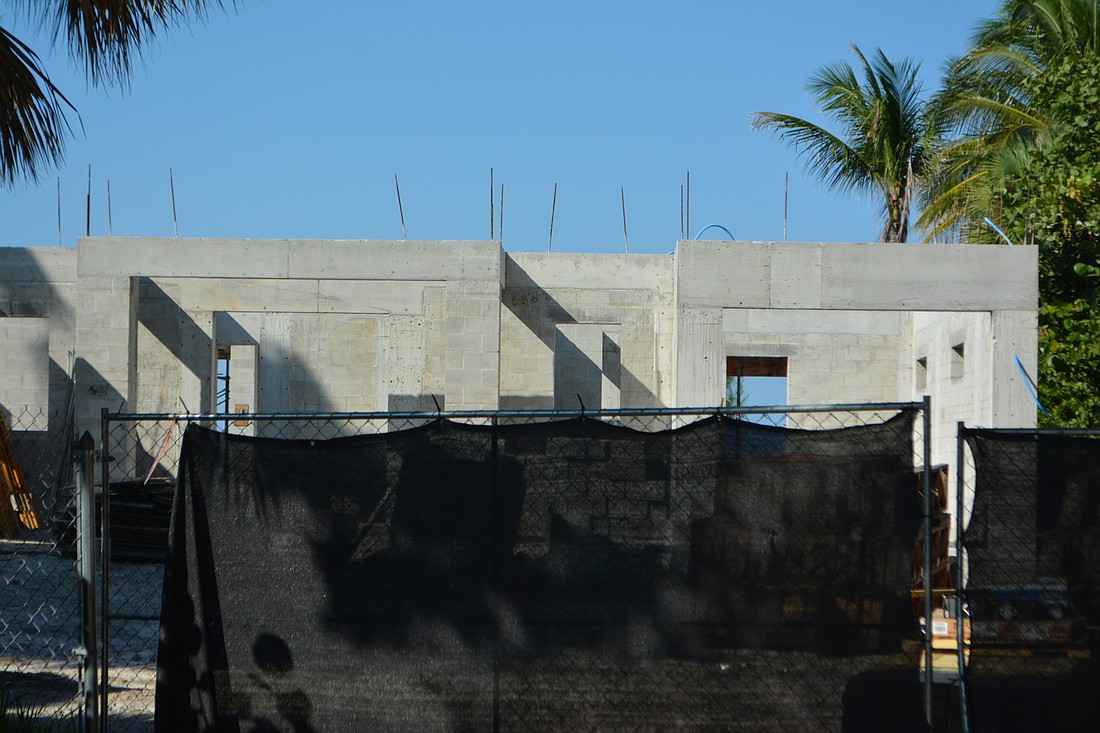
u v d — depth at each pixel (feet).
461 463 16.62
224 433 17.03
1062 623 15.94
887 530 15.78
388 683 16.35
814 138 79.20
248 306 63.87
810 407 15.98
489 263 52.65
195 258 52.85
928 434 15.71
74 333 63.77
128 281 53.47
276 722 16.44
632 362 60.75
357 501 16.72
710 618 16.03
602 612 16.20
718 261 49.11
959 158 72.84
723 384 48.55
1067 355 45.06
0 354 66.13
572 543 16.37
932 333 62.64
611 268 60.90
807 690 15.71
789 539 15.98
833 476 15.98
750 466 16.19
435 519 16.56
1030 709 15.84
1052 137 57.57
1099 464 16.16
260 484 16.84
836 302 49.11
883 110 74.54
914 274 49.32
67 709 21.89
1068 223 46.83
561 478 16.47
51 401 63.57
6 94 19.97
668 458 16.38
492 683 16.21
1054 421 45.75
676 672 16.01
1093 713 15.72
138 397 62.34
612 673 16.08
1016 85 67.36
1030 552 16.08
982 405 51.90
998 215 65.21
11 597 35.63
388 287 66.08
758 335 67.46
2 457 56.08
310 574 16.65
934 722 17.35
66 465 58.18
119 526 41.78
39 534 54.34
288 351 68.74
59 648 29.32
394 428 66.85
